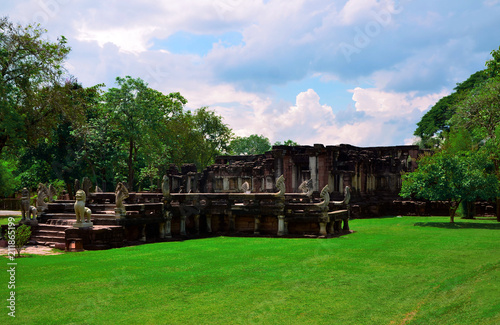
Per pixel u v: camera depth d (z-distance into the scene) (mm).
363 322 9000
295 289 11438
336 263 15031
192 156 72188
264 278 12602
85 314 9219
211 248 18766
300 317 9273
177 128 64188
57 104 34000
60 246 18562
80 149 50188
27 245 19562
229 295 10797
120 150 51156
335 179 44375
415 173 33406
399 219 41125
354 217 42562
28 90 32688
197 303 10125
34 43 32781
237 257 16172
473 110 48938
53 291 10922
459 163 32312
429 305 10117
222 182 56594
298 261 15375
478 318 9117
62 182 51438
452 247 19094
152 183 59875
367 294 11000
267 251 17750
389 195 51344
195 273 13188
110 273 13023
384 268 14172
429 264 14922
